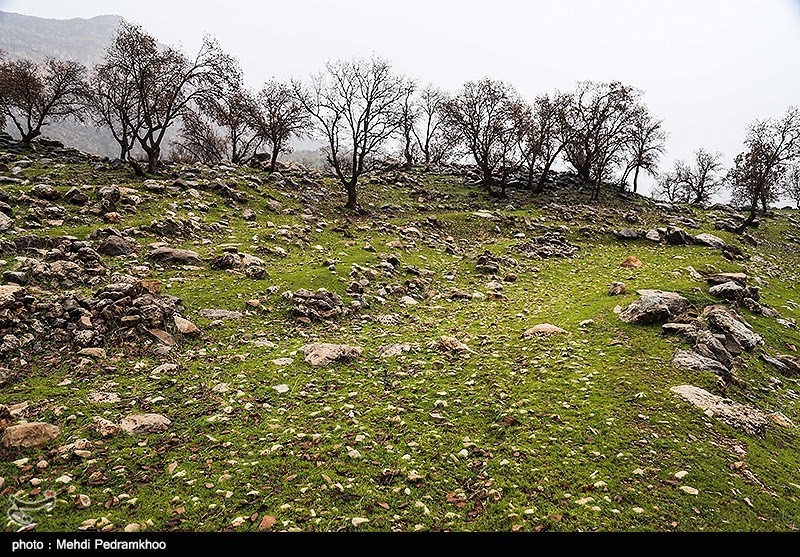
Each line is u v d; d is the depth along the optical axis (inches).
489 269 1307.8
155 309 650.8
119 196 1304.1
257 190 1814.7
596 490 383.9
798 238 2368.4
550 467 413.4
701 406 544.7
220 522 325.4
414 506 355.6
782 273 1587.1
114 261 917.8
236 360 614.5
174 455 400.8
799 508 391.2
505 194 2573.8
